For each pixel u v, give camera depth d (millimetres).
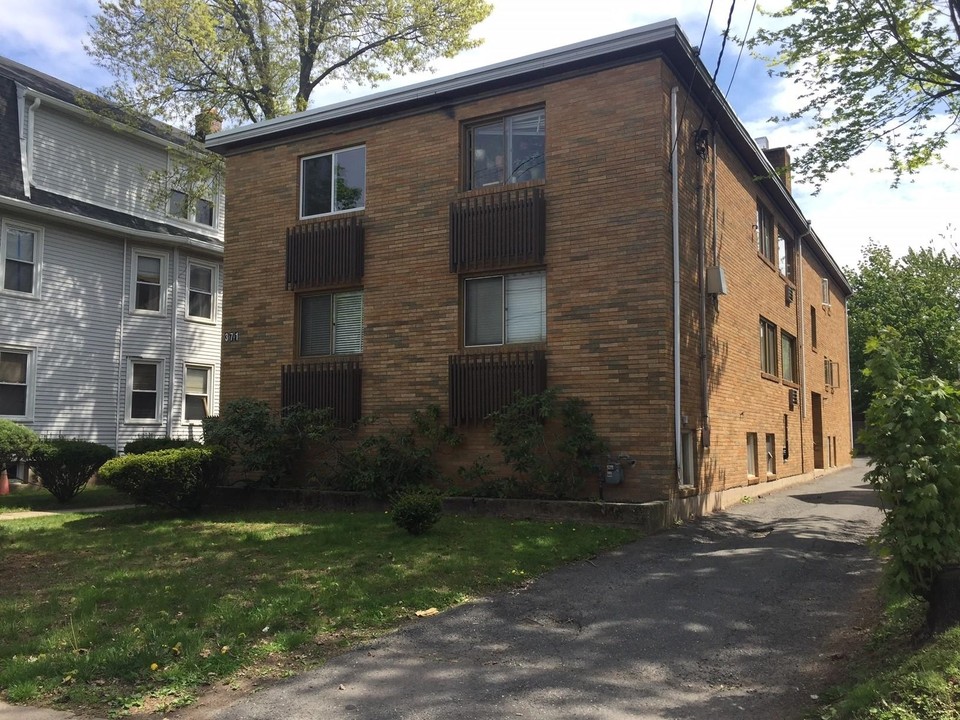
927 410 5090
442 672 5125
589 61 11914
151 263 20672
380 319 13508
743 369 15172
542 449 11688
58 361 18281
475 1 20875
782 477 18031
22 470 17266
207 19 18844
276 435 13227
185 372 21172
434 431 12547
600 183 11758
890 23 10781
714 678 5008
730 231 14664
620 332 11383
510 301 12516
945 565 5055
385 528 10227
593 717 4383
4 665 5207
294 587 6996
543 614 6477
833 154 11891
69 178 19219
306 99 22125
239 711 4523
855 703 4094
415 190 13422
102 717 4473
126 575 7664
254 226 15109
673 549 9102
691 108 12781
